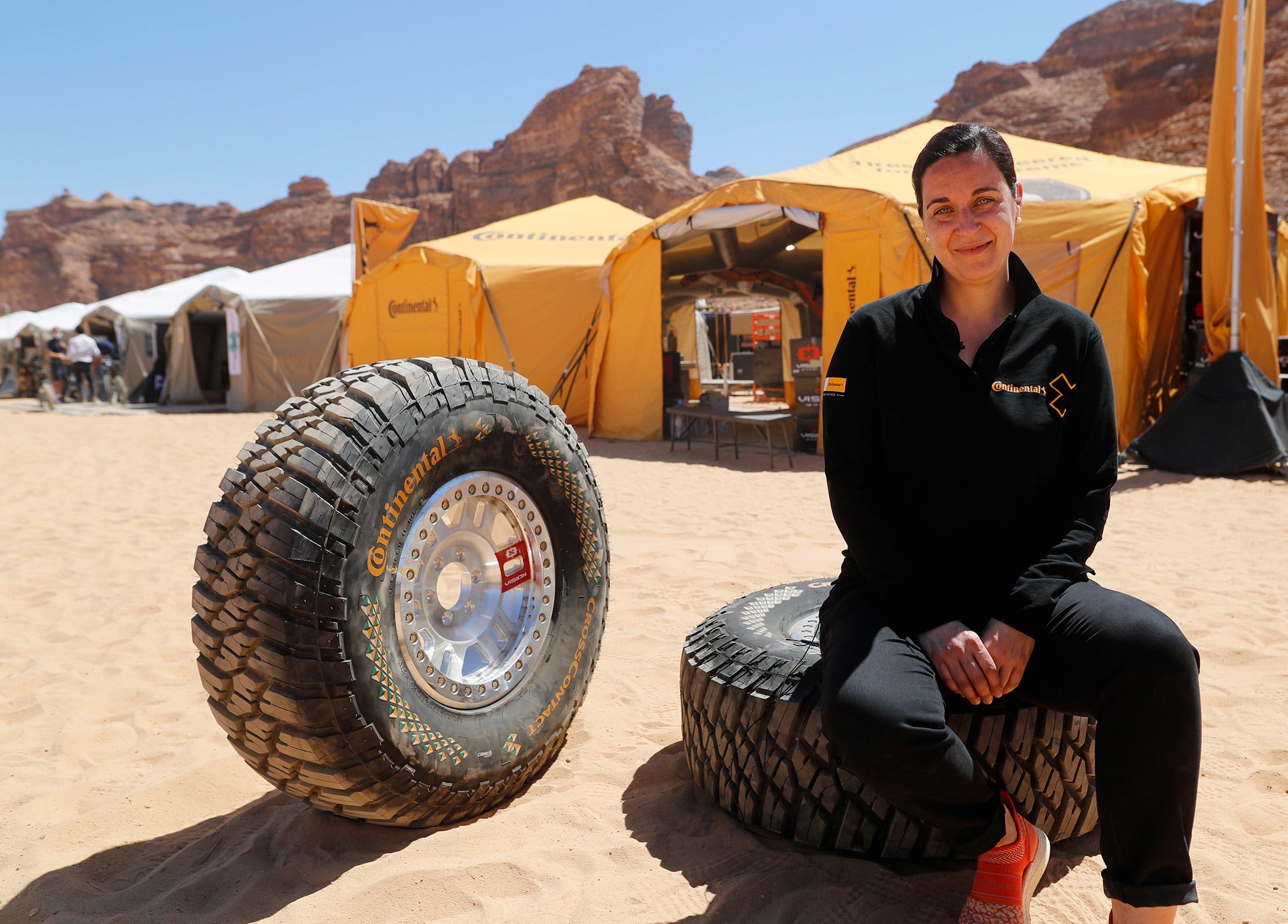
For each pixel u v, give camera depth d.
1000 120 80.81
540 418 2.57
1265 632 3.74
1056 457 1.80
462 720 2.29
